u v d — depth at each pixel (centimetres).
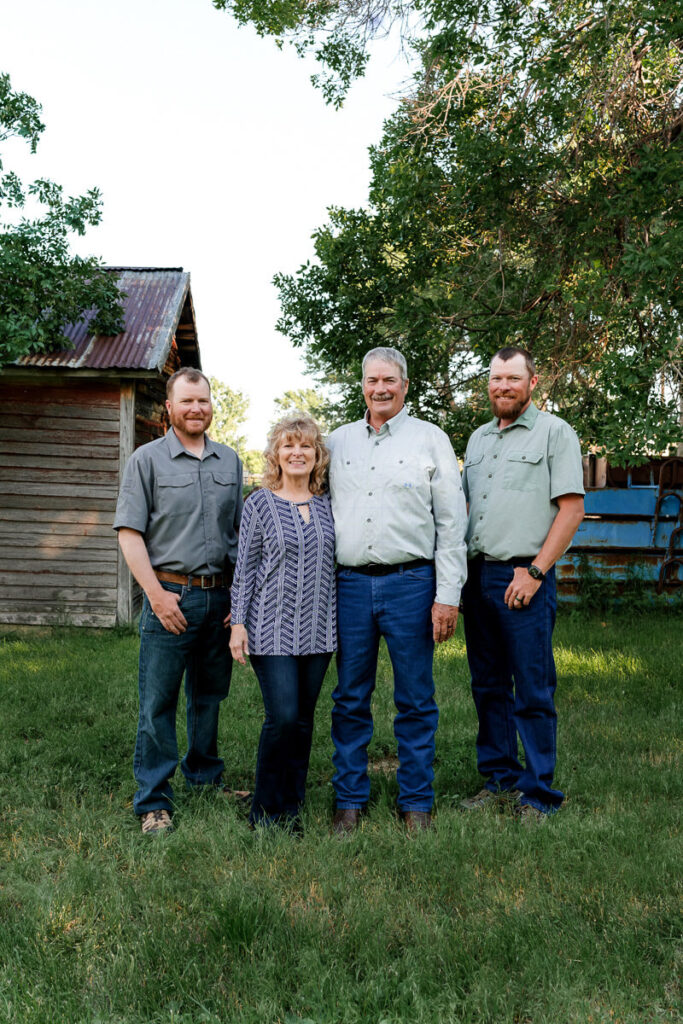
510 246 1043
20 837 330
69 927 261
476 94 909
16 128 800
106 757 429
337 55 955
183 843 317
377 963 239
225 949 245
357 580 344
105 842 323
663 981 233
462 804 367
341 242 1132
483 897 276
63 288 852
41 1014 215
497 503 360
